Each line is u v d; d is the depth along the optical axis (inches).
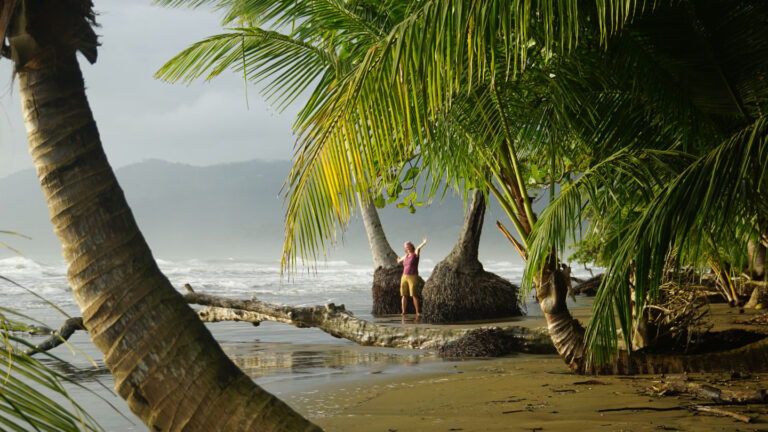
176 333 80.7
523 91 237.5
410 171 281.1
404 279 577.9
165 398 78.9
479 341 338.3
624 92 239.6
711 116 227.1
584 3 192.4
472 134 234.1
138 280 81.2
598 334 185.9
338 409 207.5
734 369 238.4
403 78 129.2
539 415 183.9
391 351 360.2
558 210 211.5
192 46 245.9
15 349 71.1
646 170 203.2
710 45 204.7
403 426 178.5
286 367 306.2
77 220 81.0
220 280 1456.7
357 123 142.6
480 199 543.5
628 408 187.0
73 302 781.3
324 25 273.6
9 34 81.1
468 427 172.4
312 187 150.0
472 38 127.9
